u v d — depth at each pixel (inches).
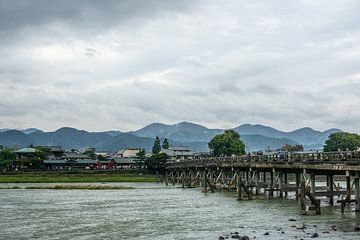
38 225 1947.6
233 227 1795.0
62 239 1605.6
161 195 3523.6
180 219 2080.5
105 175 6446.9
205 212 2319.1
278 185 2881.4
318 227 1692.9
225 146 7372.1
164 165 6486.2
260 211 2261.3
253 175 3243.1
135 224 1945.1
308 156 2321.6
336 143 7160.4
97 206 2733.8
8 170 6688.0
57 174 6353.3
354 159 1893.5
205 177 3668.8
